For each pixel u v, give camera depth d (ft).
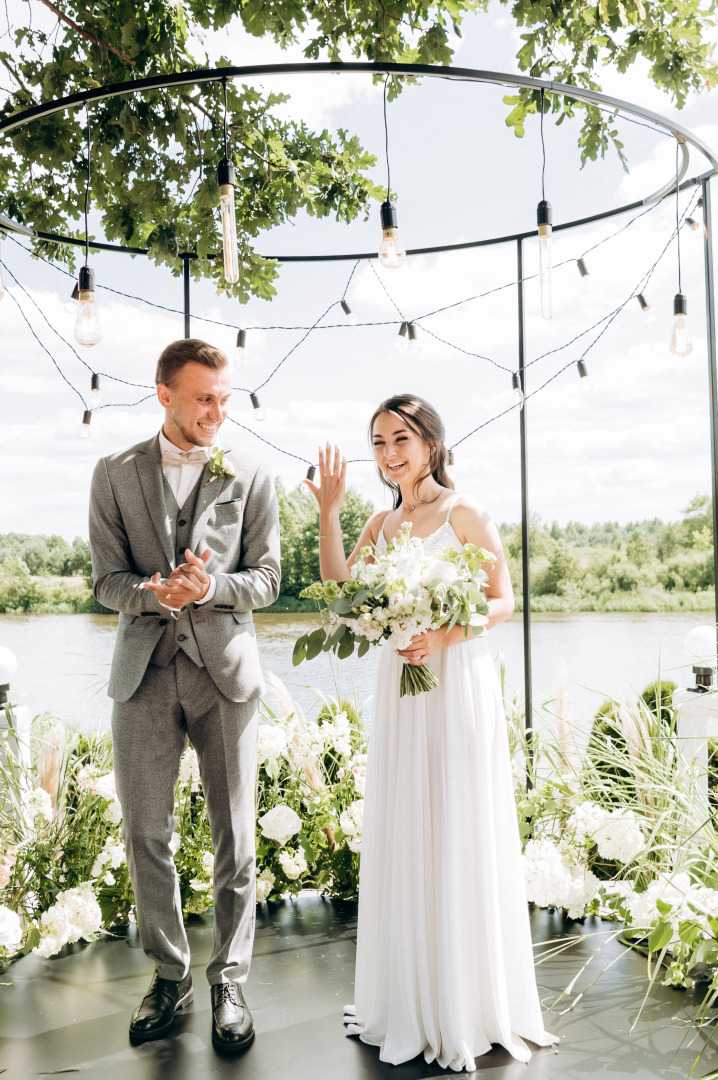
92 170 11.66
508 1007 7.16
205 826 10.68
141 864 7.53
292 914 10.40
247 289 12.82
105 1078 6.79
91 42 11.62
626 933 9.29
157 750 7.55
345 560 8.27
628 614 63.21
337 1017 7.80
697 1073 6.72
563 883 9.29
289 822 10.34
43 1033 7.56
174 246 11.37
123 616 7.79
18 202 13.09
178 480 7.93
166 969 7.72
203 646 7.48
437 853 7.06
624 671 47.75
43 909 9.71
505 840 7.17
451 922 6.87
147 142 11.34
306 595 7.32
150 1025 7.41
